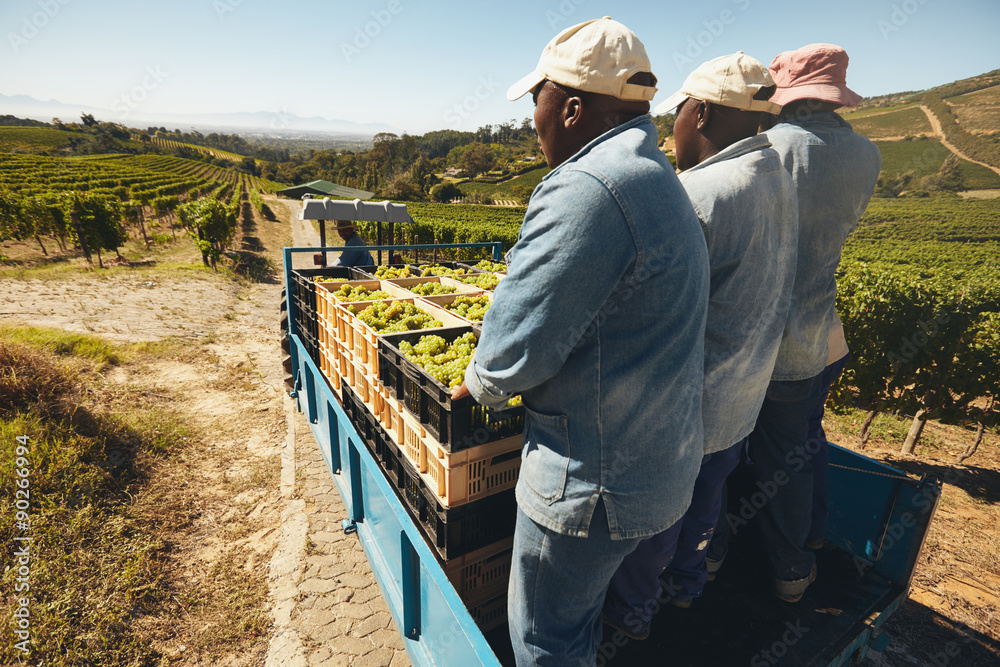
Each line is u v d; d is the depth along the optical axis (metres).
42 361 6.25
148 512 4.61
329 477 5.28
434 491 2.52
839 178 2.20
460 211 70.62
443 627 2.19
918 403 6.39
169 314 11.83
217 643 3.43
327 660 3.27
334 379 4.45
